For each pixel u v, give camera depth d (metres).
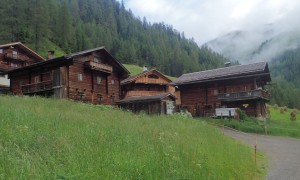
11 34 99.38
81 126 11.20
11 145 7.66
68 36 114.75
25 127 9.11
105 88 43.59
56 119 11.84
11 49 58.53
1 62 57.22
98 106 26.06
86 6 166.62
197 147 12.87
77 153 7.84
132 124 14.87
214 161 12.41
